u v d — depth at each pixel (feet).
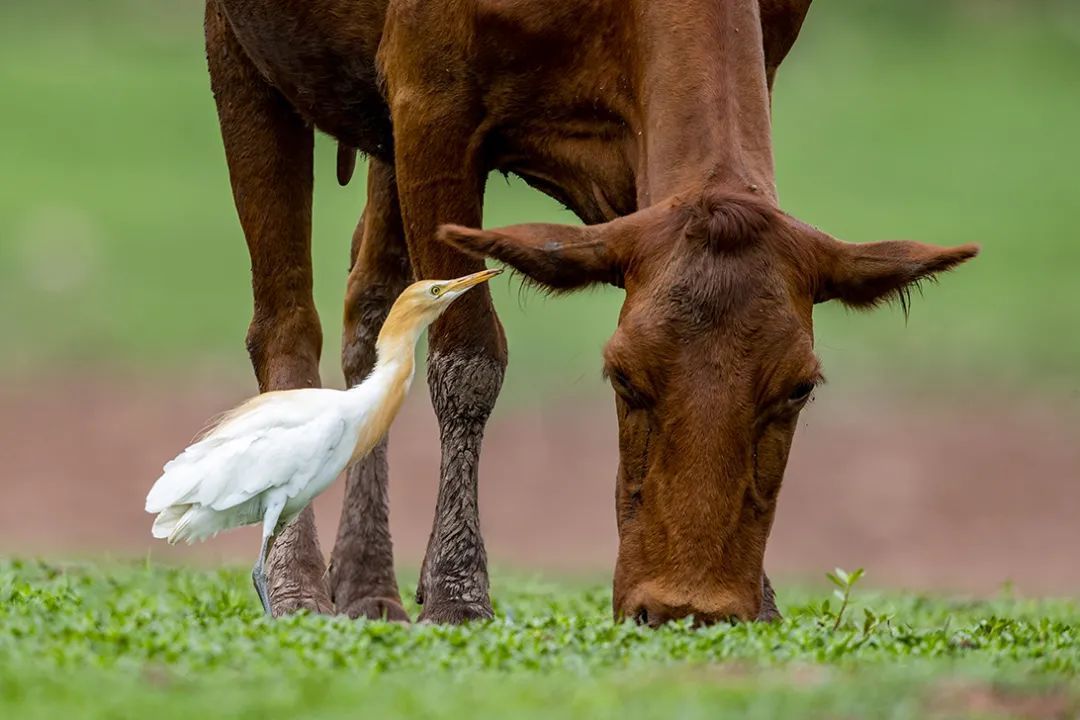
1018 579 76.02
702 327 33.24
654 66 37.11
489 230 34.40
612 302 121.60
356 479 44.60
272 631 32.35
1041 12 202.08
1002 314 119.03
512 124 40.09
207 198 151.12
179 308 121.80
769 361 33.17
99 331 115.44
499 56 39.27
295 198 45.44
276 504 36.73
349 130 45.11
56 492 87.10
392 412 38.27
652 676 29.14
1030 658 32.76
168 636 31.19
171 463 36.73
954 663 31.09
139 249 135.64
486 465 93.20
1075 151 163.53
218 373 108.68
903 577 74.95
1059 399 102.22
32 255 131.64
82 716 25.58
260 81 45.19
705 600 32.89
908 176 156.46
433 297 38.50
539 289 35.12
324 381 105.91
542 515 86.38
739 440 33.09
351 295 46.91
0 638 30.78
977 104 176.04
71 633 31.48
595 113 39.11
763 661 30.40
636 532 33.83
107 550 64.39
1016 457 94.58
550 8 38.63
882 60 188.03
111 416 99.35
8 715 25.66
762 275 33.53
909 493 89.25
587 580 56.80
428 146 40.32
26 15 196.44
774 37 40.83
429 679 28.81
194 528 36.58
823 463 93.45
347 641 31.48
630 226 34.60
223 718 25.67
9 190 147.95
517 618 40.16
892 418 99.71
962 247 34.37
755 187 35.63
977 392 104.17
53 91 174.70
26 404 100.58
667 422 33.22
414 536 81.61
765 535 33.78
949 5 202.08
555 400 102.32
